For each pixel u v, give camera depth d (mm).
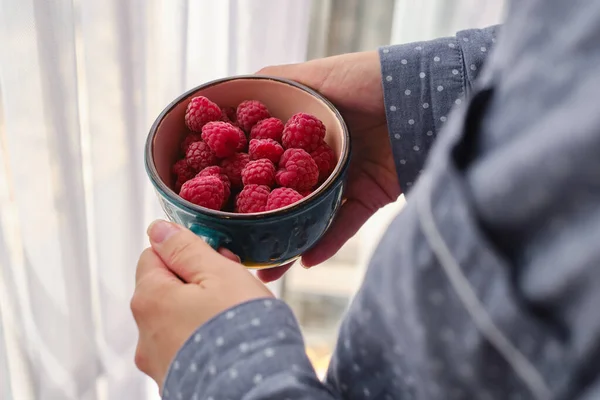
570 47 304
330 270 1354
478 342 327
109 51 788
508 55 338
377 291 375
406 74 666
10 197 857
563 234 301
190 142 631
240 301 461
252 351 420
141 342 517
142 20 791
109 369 1100
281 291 1351
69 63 758
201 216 540
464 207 317
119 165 883
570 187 292
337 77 708
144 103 858
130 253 979
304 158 589
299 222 559
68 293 939
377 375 418
